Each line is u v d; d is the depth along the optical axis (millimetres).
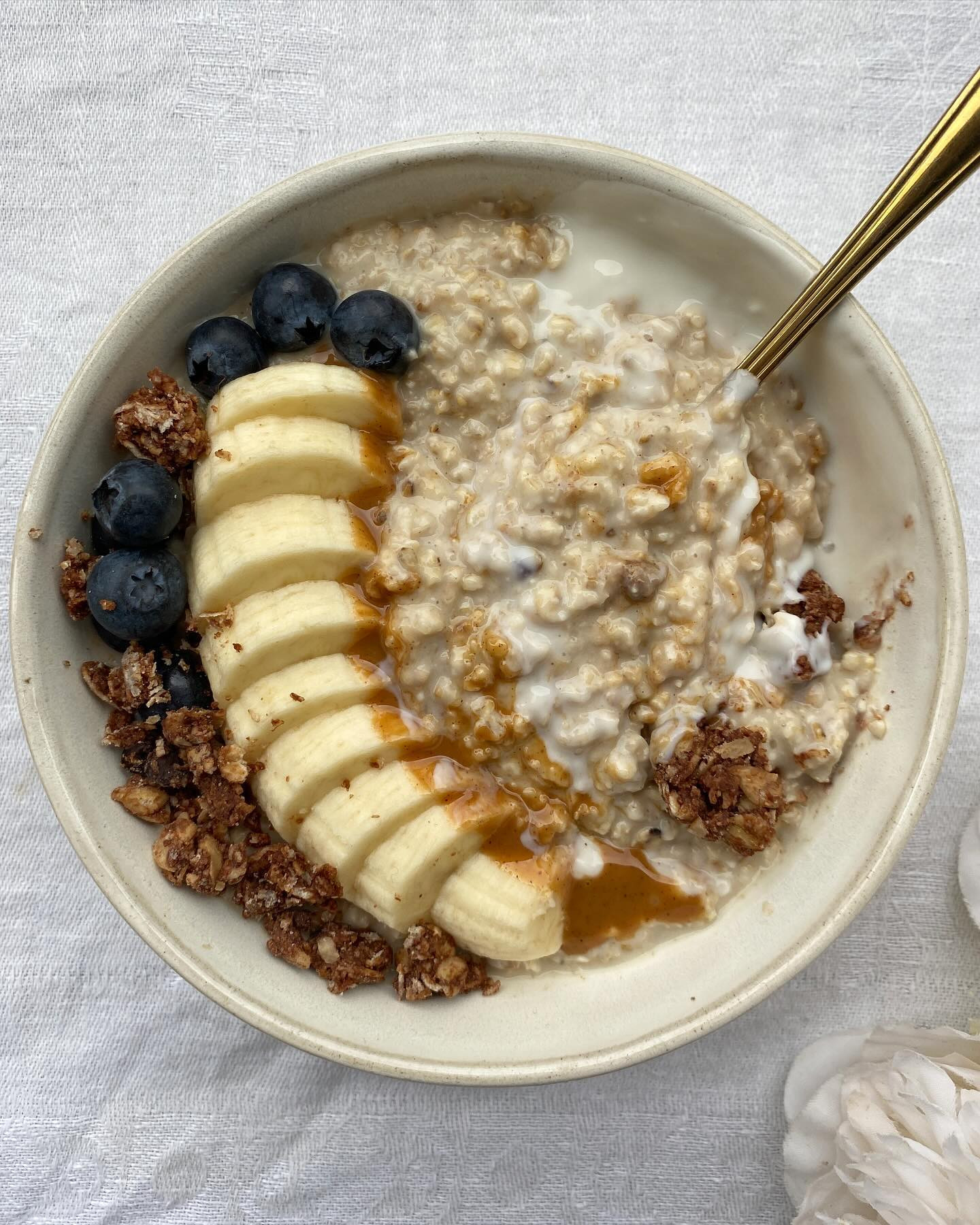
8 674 252
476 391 220
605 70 253
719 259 222
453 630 216
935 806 247
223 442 214
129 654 213
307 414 216
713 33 253
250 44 253
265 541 211
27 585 206
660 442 216
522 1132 250
